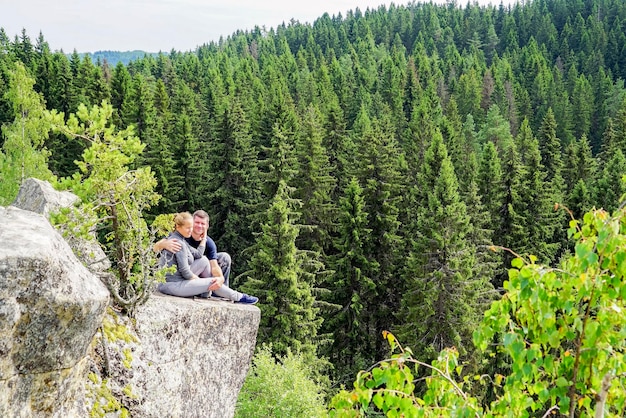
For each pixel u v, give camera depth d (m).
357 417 4.29
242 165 42.78
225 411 8.06
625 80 124.06
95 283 5.27
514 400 4.18
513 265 3.98
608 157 61.25
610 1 171.25
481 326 4.16
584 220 3.89
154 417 6.27
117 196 6.61
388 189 35.38
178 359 6.94
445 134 59.62
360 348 31.80
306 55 140.00
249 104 77.50
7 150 27.31
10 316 4.34
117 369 6.15
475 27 170.12
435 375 4.40
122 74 67.12
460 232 27.56
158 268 7.52
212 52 177.75
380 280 33.22
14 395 4.50
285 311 25.41
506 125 67.75
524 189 40.03
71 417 5.27
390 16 198.38
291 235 25.27
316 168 37.47
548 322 3.81
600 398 3.82
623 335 3.59
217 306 7.80
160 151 40.53
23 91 27.66
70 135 6.68
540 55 124.00
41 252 4.55
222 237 40.78
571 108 89.69
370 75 111.94
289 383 20.66
